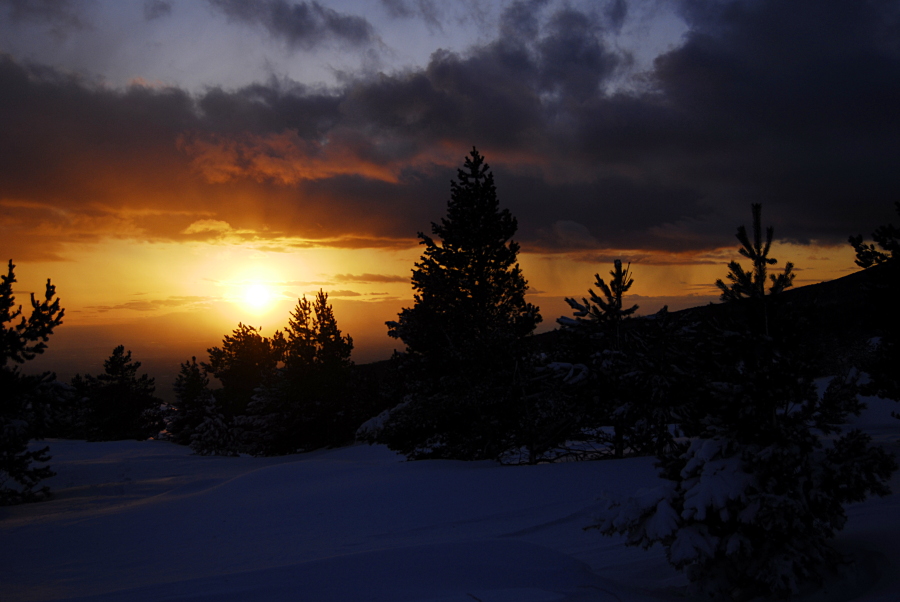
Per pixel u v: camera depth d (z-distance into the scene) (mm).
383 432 25812
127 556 12008
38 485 29328
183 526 14531
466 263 27188
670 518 6512
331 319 47625
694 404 7680
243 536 13273
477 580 6461
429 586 6199
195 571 9914
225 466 36312
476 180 27812
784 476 6500
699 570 6742
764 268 7445
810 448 6645
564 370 19000
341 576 6504
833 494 6523
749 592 6543
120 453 46562
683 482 6793
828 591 6145
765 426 6816
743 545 6242
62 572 10609
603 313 18984
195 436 48656
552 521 12180
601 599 6078
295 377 45688
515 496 14469
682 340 15891
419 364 26344
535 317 26031
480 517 13258
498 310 26625
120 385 73188
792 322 7188
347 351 48375
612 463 16469
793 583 6090
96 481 31312
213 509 16125
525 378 21859
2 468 21953
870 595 5691
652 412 16406
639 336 18047
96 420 70125
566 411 20734
